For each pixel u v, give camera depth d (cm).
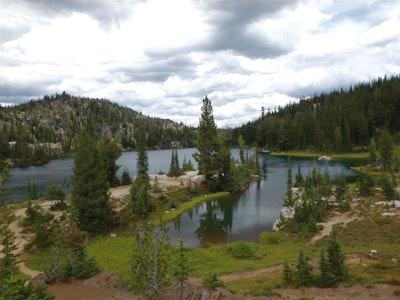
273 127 19988
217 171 8162
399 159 10144
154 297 1494
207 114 8275
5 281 1638
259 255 3434
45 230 3806
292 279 2502
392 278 2325
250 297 2155
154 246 1494
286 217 4906
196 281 2439
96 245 3844
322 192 5456
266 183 9012
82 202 4206
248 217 5622
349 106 17750
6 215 2345
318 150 16362
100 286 2348
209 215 5838
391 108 16612
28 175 12619
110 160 7494
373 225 3925
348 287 2272
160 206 1750
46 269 2761
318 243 3684
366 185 5575
